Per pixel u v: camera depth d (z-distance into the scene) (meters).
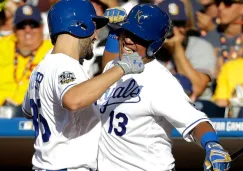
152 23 13.99
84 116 14.15
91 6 14.48
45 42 24.20
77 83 13.45
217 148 13.36
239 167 24.00
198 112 13.78
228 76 24.00
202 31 24.81
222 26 24.91
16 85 23.52
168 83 14.05
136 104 14.02
